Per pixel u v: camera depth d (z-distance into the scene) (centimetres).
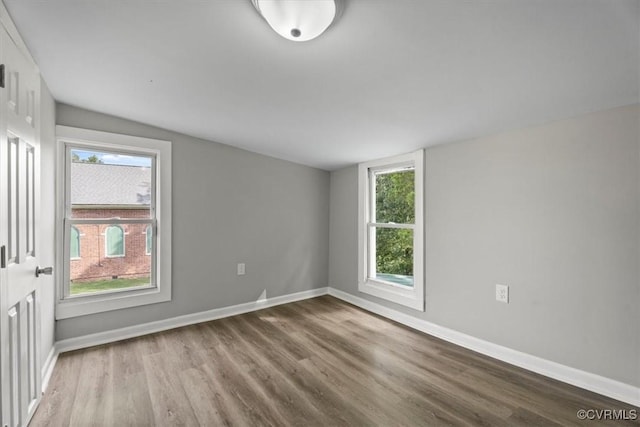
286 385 189
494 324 225
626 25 113
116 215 262
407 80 170
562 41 126
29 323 155
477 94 176
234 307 319
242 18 132
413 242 289
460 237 246
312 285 382
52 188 219
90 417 159
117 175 263
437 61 149
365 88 183
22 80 146
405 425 154
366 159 330
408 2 113
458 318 248
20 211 143
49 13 133
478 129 221
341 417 160
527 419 158
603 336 176
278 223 352
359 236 346
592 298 180
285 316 313
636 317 166
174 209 282
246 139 294
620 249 170
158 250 276
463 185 245
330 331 273
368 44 141
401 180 309
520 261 211
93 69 181
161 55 164
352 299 357
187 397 176
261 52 156
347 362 217
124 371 204
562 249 192
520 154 211
